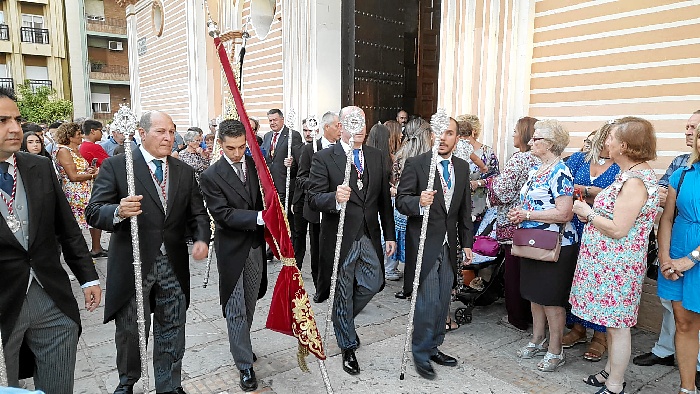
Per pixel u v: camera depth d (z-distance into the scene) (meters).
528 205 3.33
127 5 16.12
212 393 3.14
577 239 3.34
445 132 3.37
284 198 6.00
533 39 4.94
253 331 4.09
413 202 3.34
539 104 4.95
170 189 2.84
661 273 2.94
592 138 3.73
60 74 29.53
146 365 2.67
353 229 3.39
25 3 28.08
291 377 3.35
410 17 8.70
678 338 2.95
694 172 2.79
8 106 2.08
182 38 12.32
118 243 2.77
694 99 3.82
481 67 5.36
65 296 2.37
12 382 2.24
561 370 3.48
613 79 4.33
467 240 3.53
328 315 3.30
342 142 3.53
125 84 32.28
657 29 4.02
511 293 4.09
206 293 5.04
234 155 3.09
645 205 2.78
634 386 3.28
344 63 8.00
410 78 8.81
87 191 6.15
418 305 3.37
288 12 8.24
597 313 2.92
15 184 2.22
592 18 4.45
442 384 3.28
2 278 2.16
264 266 3.37
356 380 3.32
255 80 9.62
